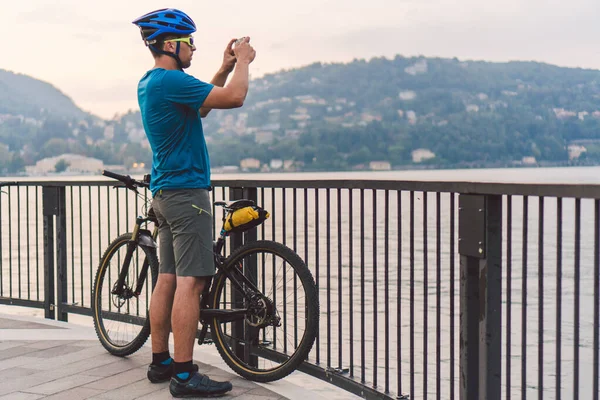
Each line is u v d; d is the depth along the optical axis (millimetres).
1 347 4289
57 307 5102
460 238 2639
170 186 3270
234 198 3955
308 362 3531
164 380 3539
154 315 3527
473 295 2631
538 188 2303
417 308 14203
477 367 2645
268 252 3457
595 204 2191
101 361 3957
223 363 3896
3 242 27281
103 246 24797
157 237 4000
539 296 2357
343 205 49781
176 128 3244
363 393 3174
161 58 3355
